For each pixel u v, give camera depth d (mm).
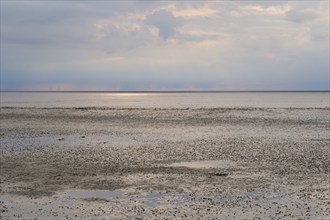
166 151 33094
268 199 18656
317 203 17938
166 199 18797
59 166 26719
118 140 40312
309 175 23734
